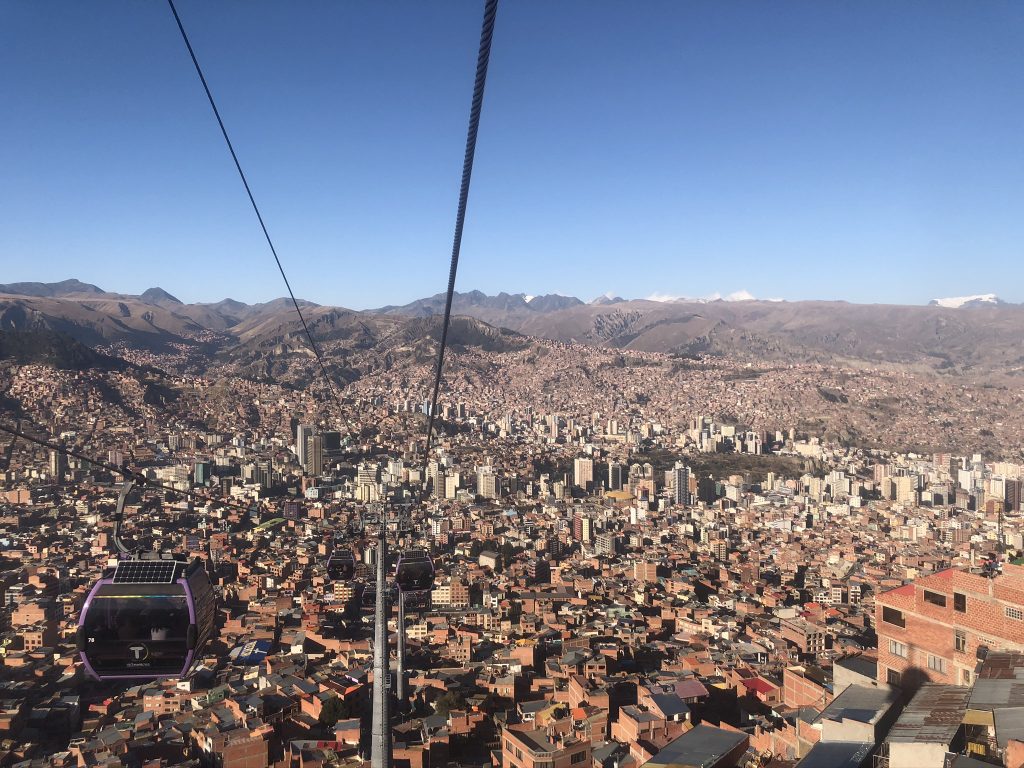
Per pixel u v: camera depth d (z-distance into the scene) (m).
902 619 39.72
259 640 119.56
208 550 179.25
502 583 161.12
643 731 65.06
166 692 96.88
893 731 28.69
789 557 195.75
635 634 119.44
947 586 37.78
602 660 100.12
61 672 105.75
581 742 66.19
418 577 55.91
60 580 149.75
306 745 77.44
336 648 118.00
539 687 94.75
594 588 161.00
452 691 93.25
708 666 97.25
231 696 92.81
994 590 35.69
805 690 61.38
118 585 20.41
